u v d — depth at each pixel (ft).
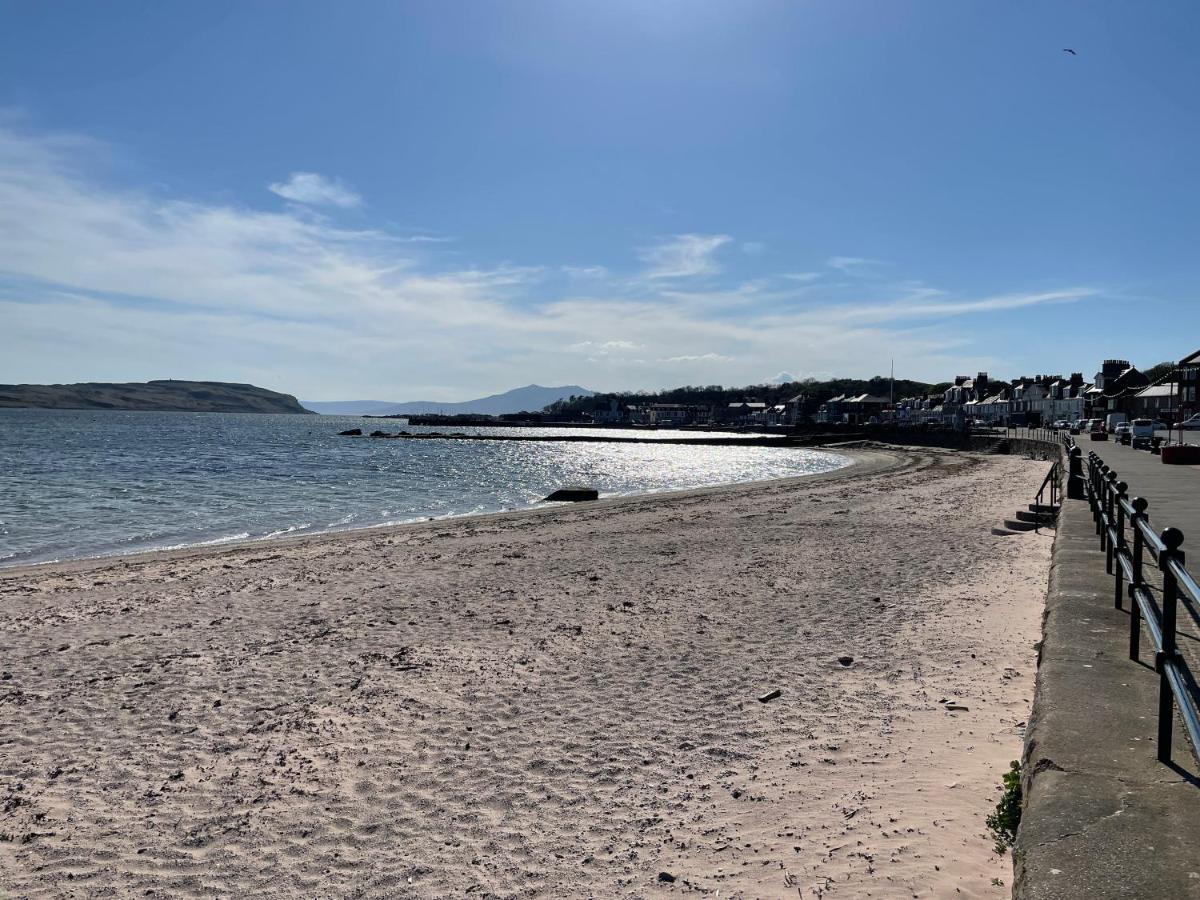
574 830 16.12
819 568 44.39
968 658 25.61
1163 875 8.07
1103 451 116.57
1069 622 18.39
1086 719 12.39
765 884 13.60
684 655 27.96
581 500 103.96
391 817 17.03
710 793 17.34
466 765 19.49
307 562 50.93
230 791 18.53
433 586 42.04
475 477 147.95
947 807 15.60
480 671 26.84
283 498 103.76
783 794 16.98
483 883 14.35
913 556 47.29
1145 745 11.39
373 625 33.71
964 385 468.75
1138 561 15.25
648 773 18.58
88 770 19.93
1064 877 8.19
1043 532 53.57
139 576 47.26
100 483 119.03
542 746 20.47
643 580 42.22
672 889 13.76
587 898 13.69
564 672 26.53
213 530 74.74
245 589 42.65
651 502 91.71
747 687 24.25
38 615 37.68
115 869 15.33
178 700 24.95
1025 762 12.01
